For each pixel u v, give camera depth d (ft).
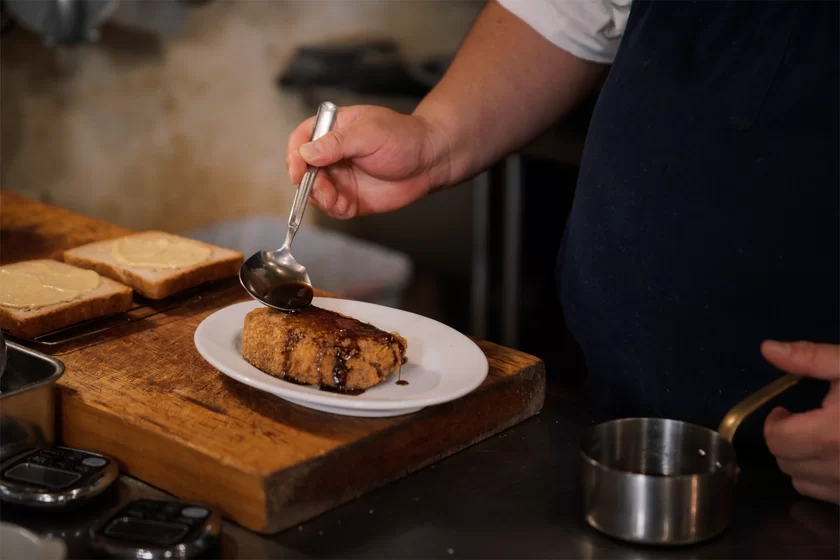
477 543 3.31
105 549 3.14
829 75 3.67
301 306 3.96
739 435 3.87
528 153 7.08
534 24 4.58
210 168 8.72
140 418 3.54
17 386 3.79
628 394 4.13
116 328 4.22
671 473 3.47
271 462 3.34
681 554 3.27
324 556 3.26
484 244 7.93
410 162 4.46
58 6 5.99
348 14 9.14
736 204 3.81
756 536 3.34
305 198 4.18
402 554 3.27
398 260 8.25
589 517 3.34
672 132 3.92
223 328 3.95
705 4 3.93
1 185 7.45
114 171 8.11
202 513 3.24
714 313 3.88
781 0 3.75
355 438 3.47
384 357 3.72
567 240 4.39
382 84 7.98
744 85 3.80
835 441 3.37
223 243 8.48
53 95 7.55
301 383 3.71
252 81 8.72
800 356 3.37
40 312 4.12
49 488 3.33
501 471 3.64
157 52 8.03
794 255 3.74
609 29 4.55
